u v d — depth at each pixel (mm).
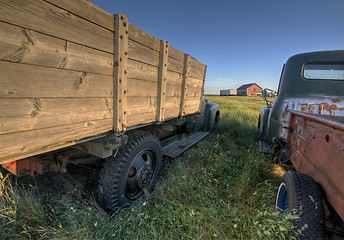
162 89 2408
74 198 2252
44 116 1188
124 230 1814
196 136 4559
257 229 1668
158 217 1954
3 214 1739
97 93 1536
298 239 1480
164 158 3566
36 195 2197
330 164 1472
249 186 2609
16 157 1077
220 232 1864
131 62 1825
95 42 1446
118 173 2029
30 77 1084
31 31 1055
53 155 1912
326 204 1680
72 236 1659
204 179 2721
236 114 9672
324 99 3371
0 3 915
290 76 3693
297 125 2496
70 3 1229
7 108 1003
